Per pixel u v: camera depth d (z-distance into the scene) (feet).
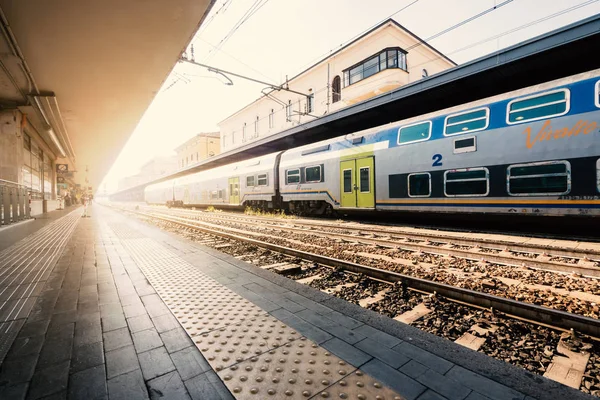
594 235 24.06
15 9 24.14
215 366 6.72
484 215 28.04
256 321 9.11
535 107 23.53
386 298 12.23
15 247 22.82
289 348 7.50
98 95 44.50
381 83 67.77
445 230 28.50
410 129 32.22
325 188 42.57
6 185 38.50
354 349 7.43
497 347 8.48
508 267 16.19
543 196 22.90
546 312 9.35
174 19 26.32
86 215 62.54
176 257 18.54
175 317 9.48
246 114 122.11
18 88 40.65
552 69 34.27
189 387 6.03
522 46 31.07
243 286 12.57
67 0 23.45
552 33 28.99
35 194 69.26
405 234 26.23
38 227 38.11
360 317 9.39
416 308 11.19
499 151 25.27
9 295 11.63
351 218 44.06
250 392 5.85
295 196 48.19
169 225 42.22
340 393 5.80
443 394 5.73
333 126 56.80
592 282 13.24
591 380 7.01
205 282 13.16
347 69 77.46
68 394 5.81
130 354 7.30
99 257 18.83
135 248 22.02
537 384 6.04
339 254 20.11
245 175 61.82
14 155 46.91
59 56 32.27
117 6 24.36
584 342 8.45
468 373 6.41
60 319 9.37
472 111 27.30
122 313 9.82
